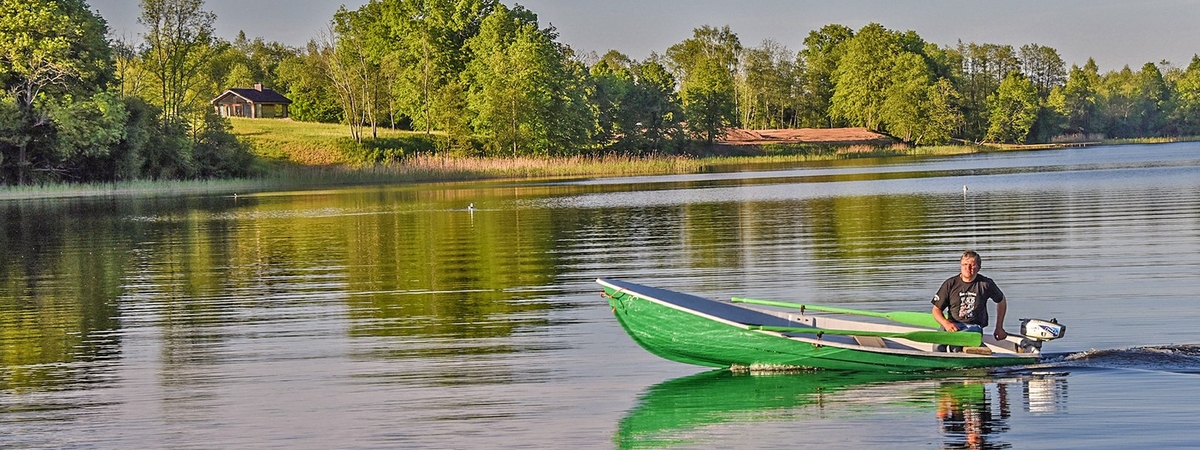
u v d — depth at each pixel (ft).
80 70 201.57
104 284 65.21
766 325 38.65
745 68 517.96
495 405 34.04
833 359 36.76
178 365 41.06
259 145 288.10
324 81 378.53
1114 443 28.58
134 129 215.10
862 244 79.30
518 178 237.86
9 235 103.04
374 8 393.50
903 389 34.71
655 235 90.68
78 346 45.27
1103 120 541.34
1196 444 28.22
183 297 59.11
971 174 201.87
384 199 159.33
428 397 35.22
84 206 152.87
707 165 301.63
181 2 244.22
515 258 75.36
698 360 37.45
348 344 44.34
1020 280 58.54
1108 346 40.70
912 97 427.74
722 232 91.81
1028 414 31.40
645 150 355.77
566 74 326.65
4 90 200.64
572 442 30.19
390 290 60.13
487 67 328.70
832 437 30.01
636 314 37.17
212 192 194.18
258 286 63.05
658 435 30.71
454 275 66.28
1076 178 174.29
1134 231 83.20
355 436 31.09
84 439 31.45
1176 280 56.13
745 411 32.86
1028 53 610.65
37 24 195.31
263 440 30.99
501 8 342.23
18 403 35.70
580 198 149.69
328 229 104.47
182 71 251.19
